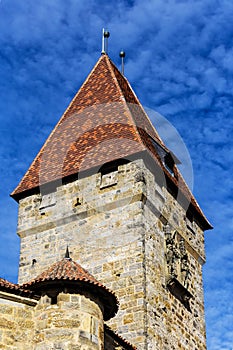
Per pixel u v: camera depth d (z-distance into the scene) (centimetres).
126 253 3472
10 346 2345
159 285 3488
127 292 3375
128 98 4166
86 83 4350
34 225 3759
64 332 2381
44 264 3644
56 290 2445
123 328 3291
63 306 2419
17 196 3884
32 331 2397
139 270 3397
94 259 3534
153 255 3519
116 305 2561
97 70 4397
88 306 2450
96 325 2444
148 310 3331
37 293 2448
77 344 2370
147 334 3259
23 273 3672
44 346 2361
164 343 3375
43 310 2417
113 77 4266
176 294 3631
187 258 3831
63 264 2533
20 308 2409
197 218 4100
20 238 3778
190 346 3619
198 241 4034
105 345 2652
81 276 2464
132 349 2812
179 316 3594
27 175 3944
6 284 2395
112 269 3466
